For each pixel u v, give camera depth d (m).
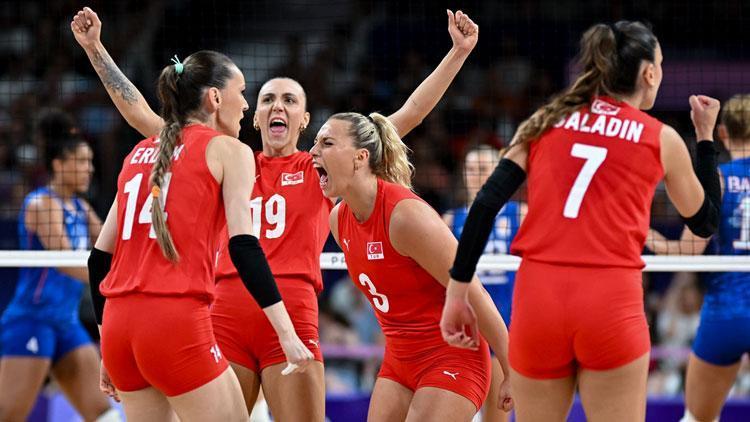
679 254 14.38
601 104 8.89
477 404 10.02
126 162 9.62
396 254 9.90
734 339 13.64
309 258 10.90
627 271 8.55
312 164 11.20
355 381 19.33
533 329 8.62
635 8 30.52
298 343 8.81
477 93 29.30
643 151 8.61
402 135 11.82
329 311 20.88
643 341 8.56
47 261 13.54
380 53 30.59
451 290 8.91
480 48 30.42
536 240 8.70
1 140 27.11
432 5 31.17
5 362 14.90
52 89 29.12
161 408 9.41
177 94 9.54
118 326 8.95
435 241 9.66
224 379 9.16
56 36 30.55
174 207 9.01
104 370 10.32
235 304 10.73
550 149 8.79
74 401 15.28
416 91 11.79
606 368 8.55
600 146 8.66
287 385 10.58
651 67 8.95
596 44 8.98
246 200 9.05
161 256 8.98
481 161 16.69
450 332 9.06
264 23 31.98
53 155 15.62
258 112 11.41
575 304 8.43
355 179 9.94
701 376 13.95
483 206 8.79
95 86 29.39
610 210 8.54
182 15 31.23
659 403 16.84
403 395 10.34
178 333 8.84
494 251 16.62
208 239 9.12
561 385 8.93
